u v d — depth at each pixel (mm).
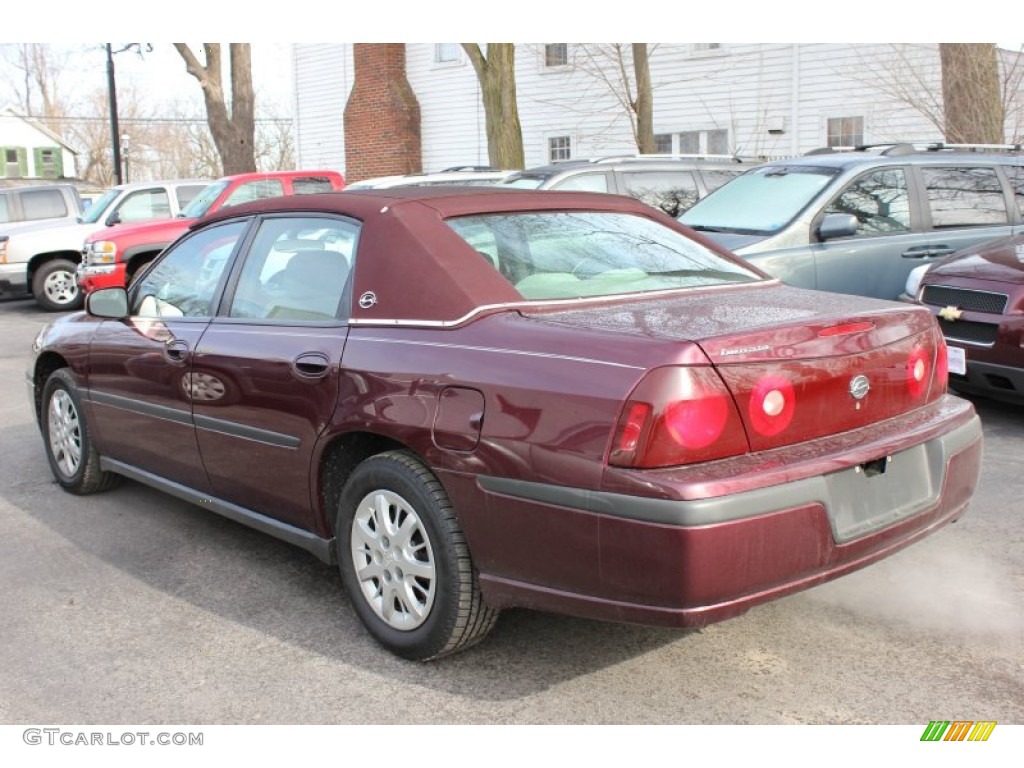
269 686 3363
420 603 3402
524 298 3385
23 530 5035
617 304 3447
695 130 17922
